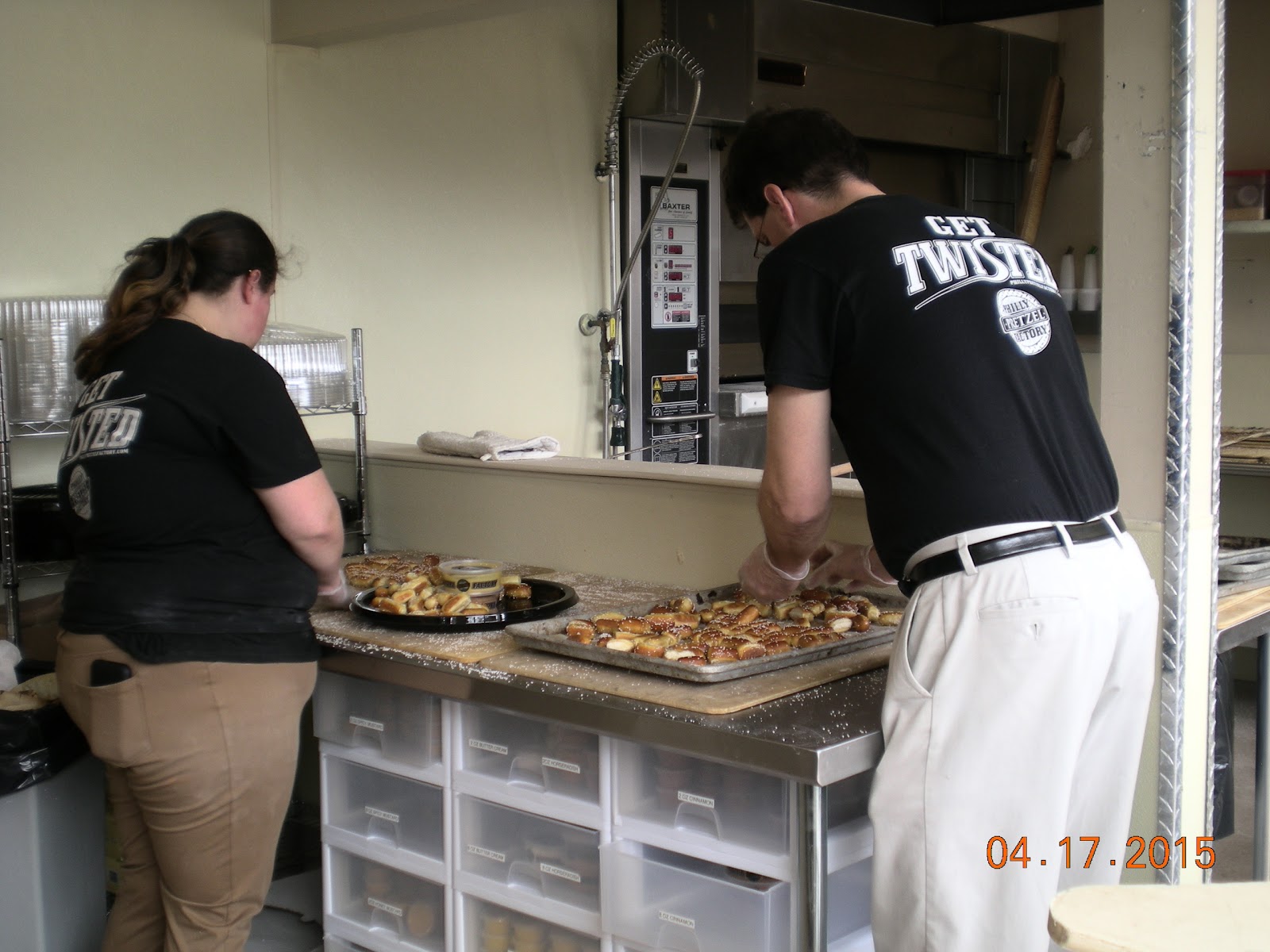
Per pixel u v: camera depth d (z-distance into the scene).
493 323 3.93
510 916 1.98
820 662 1.80
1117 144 1.84
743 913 1.60
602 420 4.32
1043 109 5.08
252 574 1.73
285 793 1.81
